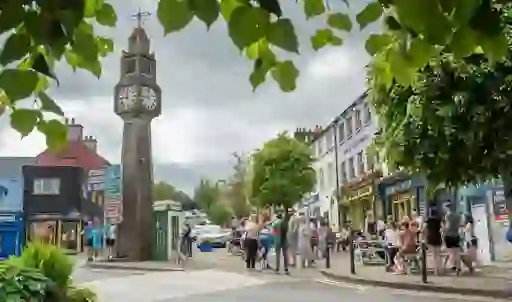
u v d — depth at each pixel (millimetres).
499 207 18078
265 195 42062
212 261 25203
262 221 25625
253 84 2439
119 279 17359
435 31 1867
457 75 8594
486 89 8586
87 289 5508
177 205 25703
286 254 19203
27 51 1871
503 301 11461
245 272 19375
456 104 8898
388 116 11203
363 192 33906
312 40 2801
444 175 10492
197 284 15859
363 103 33906
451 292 12852
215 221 89625
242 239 26578
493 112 8844
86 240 25578
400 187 27781
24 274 4859
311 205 49344
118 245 24578
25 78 1936
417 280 14469
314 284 15523
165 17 1843
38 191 40875
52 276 5242
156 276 18344
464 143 9758
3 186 37594
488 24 2049
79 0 1798
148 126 24922
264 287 14930
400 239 16469
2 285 4660
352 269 17078
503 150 9312
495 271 16062
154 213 25078
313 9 2688
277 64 2406
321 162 46125
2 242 31875
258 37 1878
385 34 2777
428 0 1814
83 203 42469
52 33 1796
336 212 41125
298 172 42062
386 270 17344
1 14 1759
